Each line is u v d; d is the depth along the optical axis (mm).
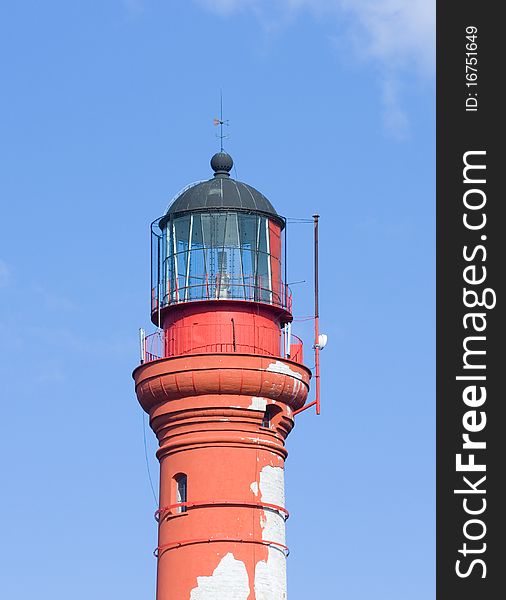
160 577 126812
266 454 128125
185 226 132125
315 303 132500
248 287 130750
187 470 127312
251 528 126312
